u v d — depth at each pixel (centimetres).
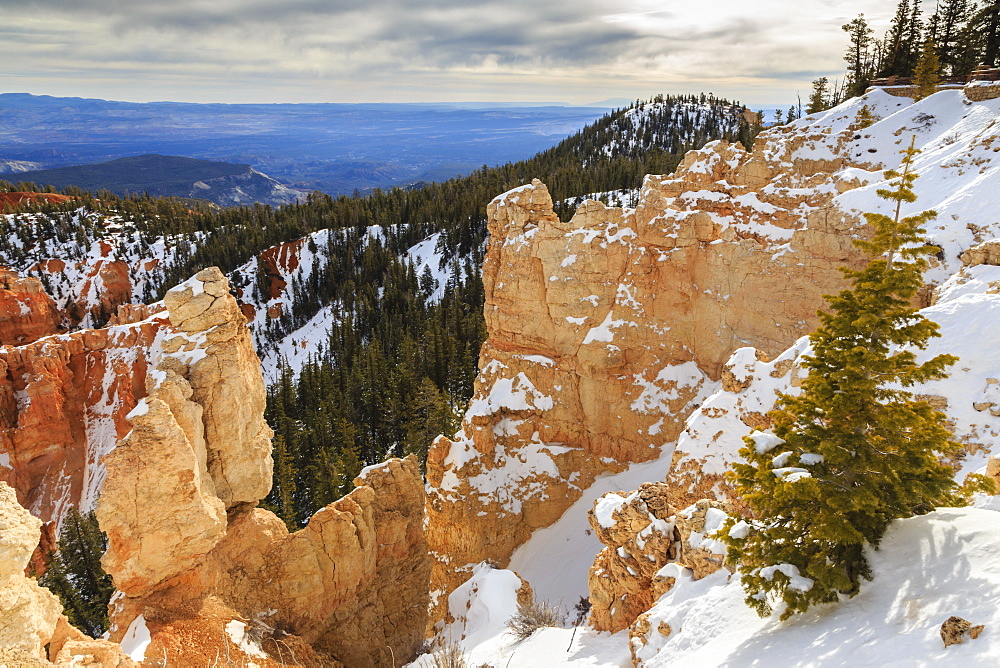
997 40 6981
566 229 4384
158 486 2445
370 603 3312
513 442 4438
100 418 8806
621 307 4278
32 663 1464
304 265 19338
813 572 1472
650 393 4225
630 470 4238
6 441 8100
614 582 2275
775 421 1836
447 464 4397
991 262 2833
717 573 1892
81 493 8350
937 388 2428
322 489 6738
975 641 1069
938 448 1570
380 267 18075
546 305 4472
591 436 4359
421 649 3177
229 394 2869
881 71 8400
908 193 1595
